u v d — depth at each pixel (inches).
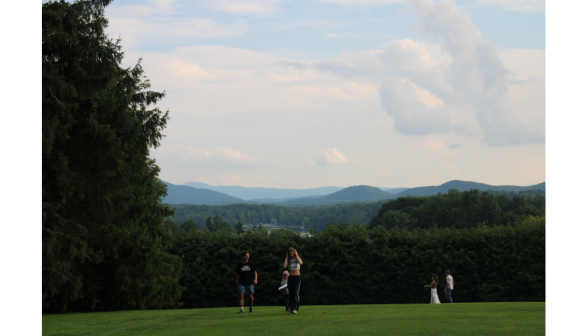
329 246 1104.2
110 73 725.3
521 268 1010.1
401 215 4020.7
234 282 1095.0
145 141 776.9
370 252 1081.4
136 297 806.5
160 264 828.6
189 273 1109.1
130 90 804.0
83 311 800.3
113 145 676.1
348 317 435.5
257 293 1083.3
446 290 856.3
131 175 740.7
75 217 699.4
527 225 1069.1
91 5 764.6
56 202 644.1
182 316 502.0
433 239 1079.6
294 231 1152.2
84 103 678.5
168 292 880.3
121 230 727.7
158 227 866.8
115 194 713.0
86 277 747.4
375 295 1079.6
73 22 691.4
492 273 1025.5
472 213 3627.0
